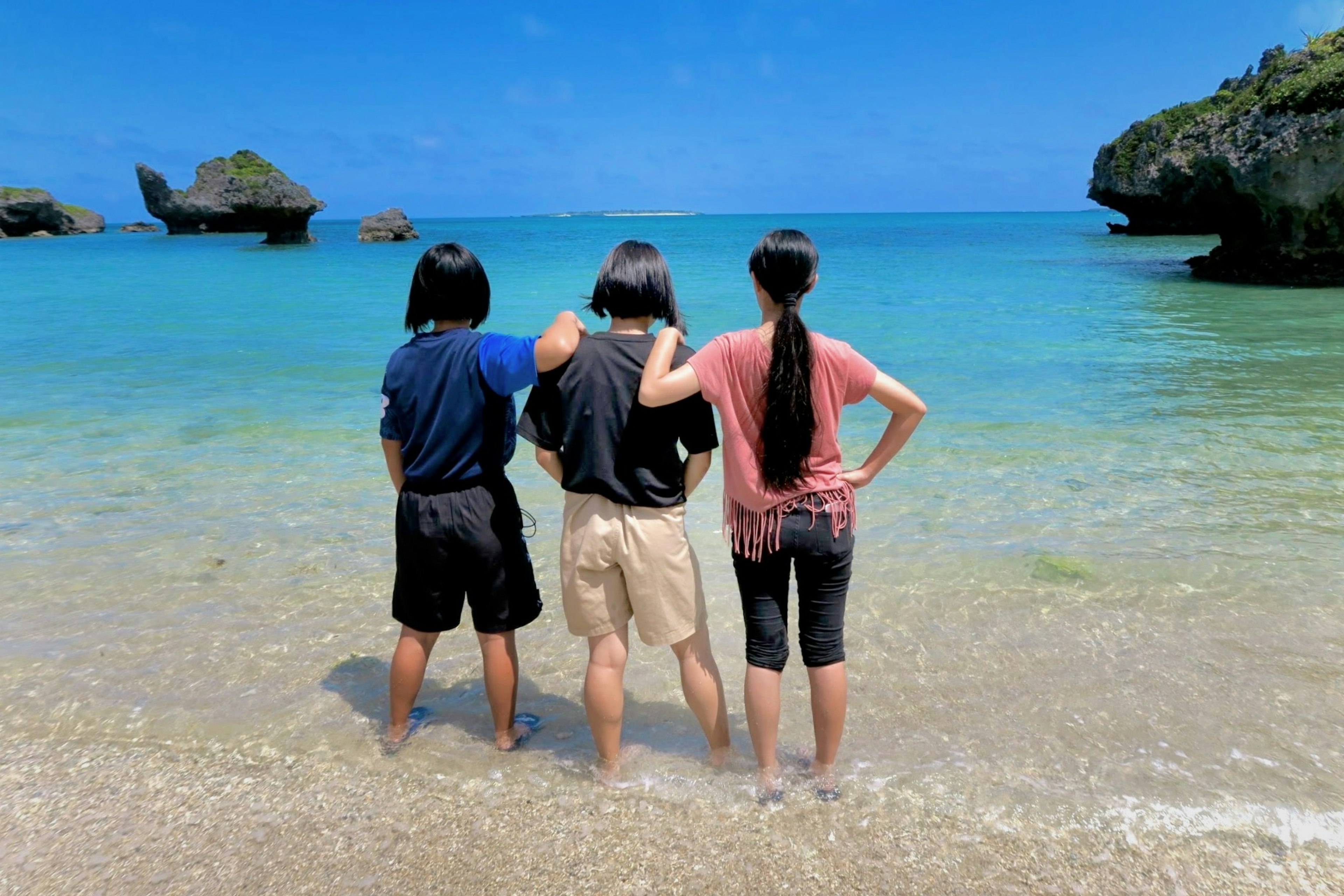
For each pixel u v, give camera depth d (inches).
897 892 82.0
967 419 266.2
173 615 143.4
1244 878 83.4
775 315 93.6
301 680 123.6
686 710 116.6
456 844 89.7
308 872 85.6
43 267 1103.0
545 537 177.2
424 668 108.2
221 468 223.6
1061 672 122.3
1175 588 147.8
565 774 101.8
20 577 157.5
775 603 97.7
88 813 94.6
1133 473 211.3
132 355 406.9
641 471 95.3
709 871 85.1
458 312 103.7
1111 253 1229.1
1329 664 123.0
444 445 99.7
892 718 111.7
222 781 100.4
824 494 95.3
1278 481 203.5
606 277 96.0
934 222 4328.3
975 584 151.1
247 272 1015.6
